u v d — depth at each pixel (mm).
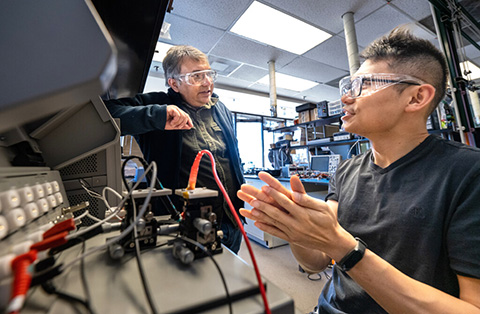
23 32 176
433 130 1786
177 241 354
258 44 3002
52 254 326
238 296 245
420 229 493
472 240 399
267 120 6219
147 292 214
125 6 572
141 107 723
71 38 178
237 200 1058
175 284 255
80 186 589
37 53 174
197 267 300
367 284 390
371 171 648
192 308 218
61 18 182
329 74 4012
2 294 190
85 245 367
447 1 1580
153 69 3664
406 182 554
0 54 170
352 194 673
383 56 574
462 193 450
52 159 557
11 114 168
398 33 587
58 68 173
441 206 469
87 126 598
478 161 463
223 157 1060
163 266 300
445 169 500
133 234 328
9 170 343
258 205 379
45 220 397
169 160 922
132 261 312
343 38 2877
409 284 382
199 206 364
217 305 233
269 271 1879
